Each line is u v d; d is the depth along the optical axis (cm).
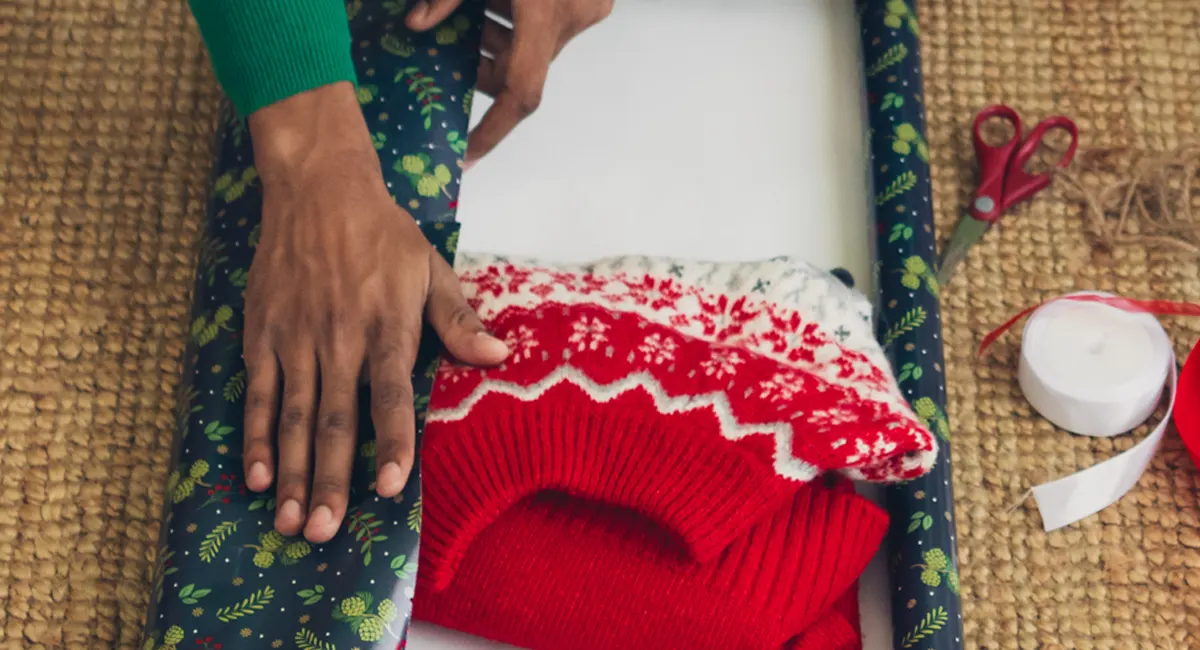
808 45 109
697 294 90
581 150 103
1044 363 99
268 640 71
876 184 101
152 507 95
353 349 74
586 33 107
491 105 98
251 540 74
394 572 71
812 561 78
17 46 109
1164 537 98
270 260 76
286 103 78
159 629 72
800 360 86
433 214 86
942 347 96
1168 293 107
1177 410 101
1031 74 117
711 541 75
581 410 78
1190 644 95
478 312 85
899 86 103
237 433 78
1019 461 100
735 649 77
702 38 108
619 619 78
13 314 100
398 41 91
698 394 79
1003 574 96
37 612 90
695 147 104
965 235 106
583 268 92
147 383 99
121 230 104
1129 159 113
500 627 79
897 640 85
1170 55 118
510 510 80
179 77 111
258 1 76
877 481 83
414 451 73
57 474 95
